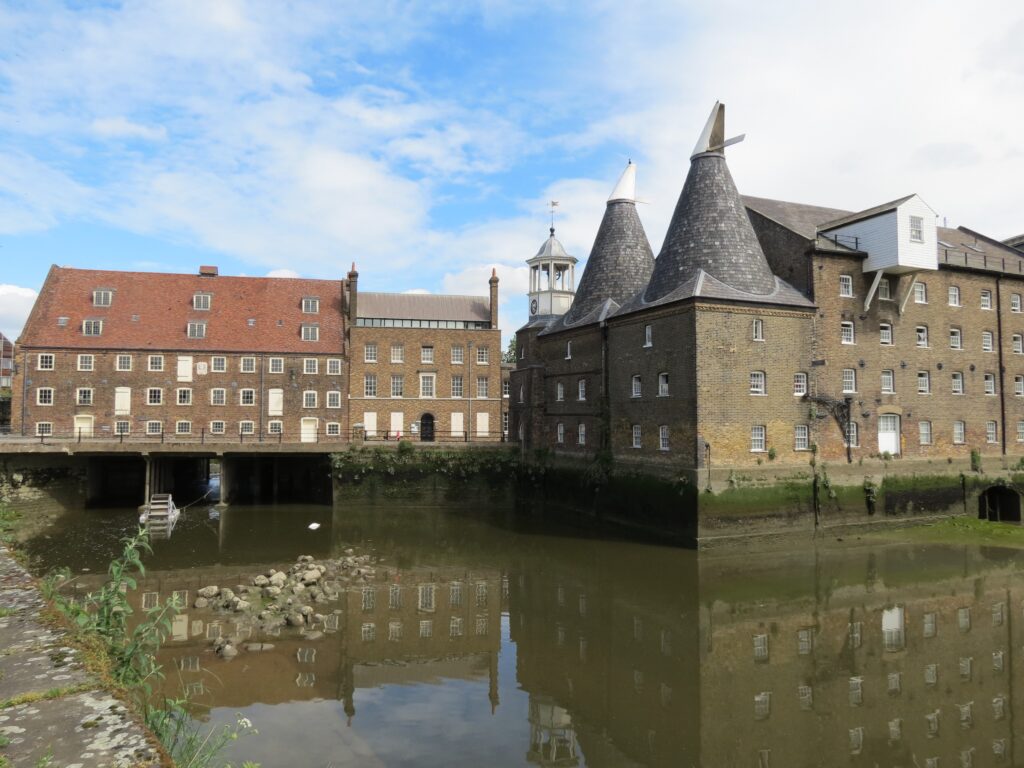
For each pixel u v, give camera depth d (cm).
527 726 1348
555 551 2906
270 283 5284
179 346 4731
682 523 2912
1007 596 2223
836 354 3178
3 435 4316
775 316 3044
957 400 3528
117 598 968
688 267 3142
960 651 1759
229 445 3950
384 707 1422
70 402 4544
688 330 2936
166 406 4678
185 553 2852
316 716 1363
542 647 1797
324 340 5019
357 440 4475
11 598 941
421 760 1198
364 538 3206
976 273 3662
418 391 5084
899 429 3334
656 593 2272
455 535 3272
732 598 2205
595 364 3647
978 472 3519
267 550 2930
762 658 1712
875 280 3216
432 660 1702
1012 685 1559
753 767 1209
